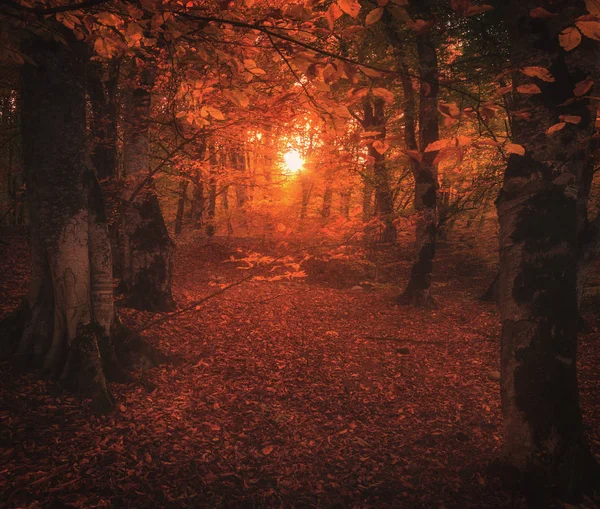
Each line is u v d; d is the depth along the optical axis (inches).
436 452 196.1
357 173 476.1
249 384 253.9
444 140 81.7
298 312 425.1
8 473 148.4
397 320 431.8
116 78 405.4
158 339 294.5
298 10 79.7
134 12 92.9
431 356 333.1
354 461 187.0
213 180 372.5
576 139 147.6
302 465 180.2
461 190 507.8
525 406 153.0
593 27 64.7
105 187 334.0
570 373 152.6
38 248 223.5
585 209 193.3
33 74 210.7
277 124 244.8
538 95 150.4
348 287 577.0
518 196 155.3
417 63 468.1
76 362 213.9
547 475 149.0
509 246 157.9
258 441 196.4
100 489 147.6
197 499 150.6
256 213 558.6
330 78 83.3
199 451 181.3
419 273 491.8
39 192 217.5
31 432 174.4
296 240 479.8
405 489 166.9
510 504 151.0
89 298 227.1
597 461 174.7
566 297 151.1
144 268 358.9
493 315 466.6
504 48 369.1
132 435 185.0
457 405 248.7
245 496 155.6
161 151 514.6
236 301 427.8
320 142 361.4
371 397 255.4
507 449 161.0
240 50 98.8
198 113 135.2
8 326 225.5
